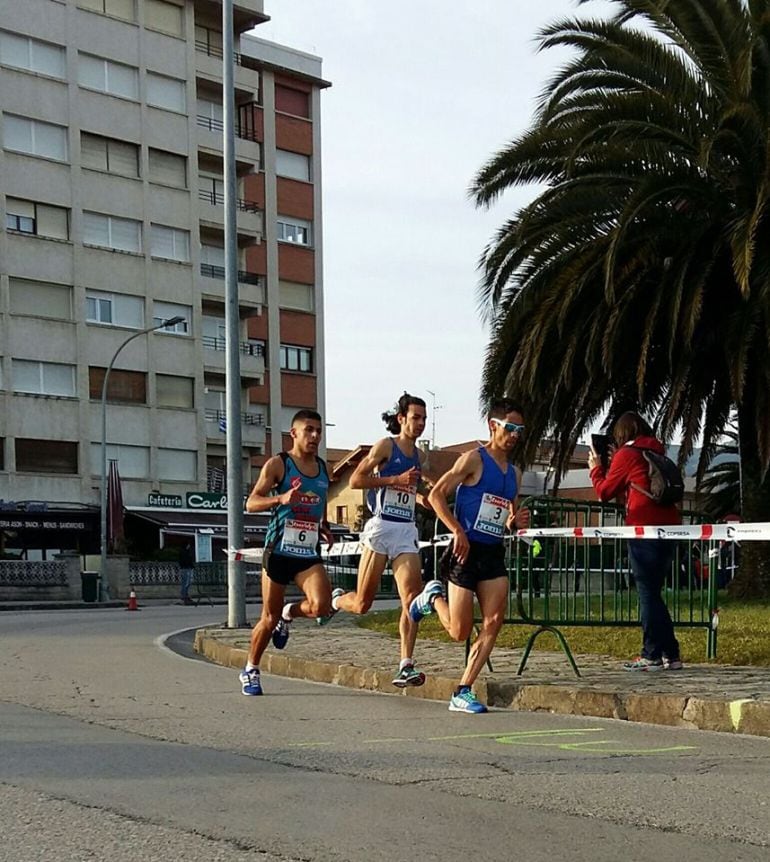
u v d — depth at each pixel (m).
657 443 10.77
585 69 21.30
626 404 23.09
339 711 9.41
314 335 60.09
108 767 6.91
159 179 53.94
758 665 10.98
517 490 9.60
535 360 20.89
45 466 49.72
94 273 51.44
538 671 10.71
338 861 4.91
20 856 5.00
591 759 7.20
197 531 51.81
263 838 5.26
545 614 10.83
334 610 10.55
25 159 49.56
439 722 8.80
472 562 9.41
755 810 5.82
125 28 52.78
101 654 15.00
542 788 6.32
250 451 56.66
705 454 25.70
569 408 22.59
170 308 53.88
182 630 20.05
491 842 5.21
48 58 50.59
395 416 10.52
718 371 21.95
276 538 10.28
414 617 9.87
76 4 51.28
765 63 19.70
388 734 8.19
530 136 21.42
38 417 49.50
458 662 11.66
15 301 49.16
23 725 8.59
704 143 18.42
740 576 22.88
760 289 19.92
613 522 11.41
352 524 69.00
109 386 51.81
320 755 7.31
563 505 11.10
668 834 5.36
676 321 19.70
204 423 54.66
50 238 50.09
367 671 11.13
